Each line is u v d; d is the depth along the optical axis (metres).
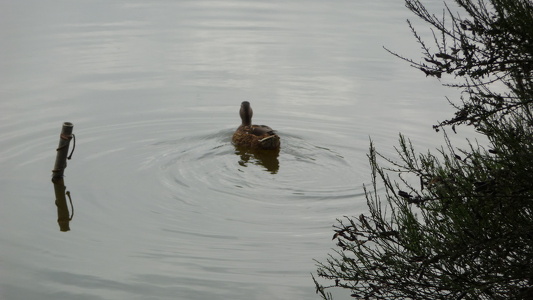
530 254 6.67
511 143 7.00
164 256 10.33
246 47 23.52
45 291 9.46
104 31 25.48
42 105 17.30
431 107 17.62
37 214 11.62
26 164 13.66
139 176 12.98
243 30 26.08
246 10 30.14
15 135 15.13
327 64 21.52
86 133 15.40
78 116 16.53
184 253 10.41
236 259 10.22
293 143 14.98
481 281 6.89
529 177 6.75
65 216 11.55
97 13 28.89
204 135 15.46
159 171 13.16
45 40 23.88
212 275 9.81
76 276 9.84
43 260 10.25
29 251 10.51
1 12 28.58
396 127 16.16
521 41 6.78
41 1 31.16
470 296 6.96
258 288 9.51
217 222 11.27
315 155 14.20
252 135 14.52
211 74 20.39
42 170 13.38
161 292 9.42
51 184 12.73
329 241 10.69
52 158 13.97
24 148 14.44
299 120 16.67
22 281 9.70
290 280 9.72
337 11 30.14
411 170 8.20
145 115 16.75
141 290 9.47
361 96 18.50
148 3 31.47
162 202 11.94
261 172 13.13
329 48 23.44
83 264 10.15
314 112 17.20
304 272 9.91
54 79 19.52
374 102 18.02
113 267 10.04
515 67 6.84
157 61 21.62
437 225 7.29
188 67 21.08
